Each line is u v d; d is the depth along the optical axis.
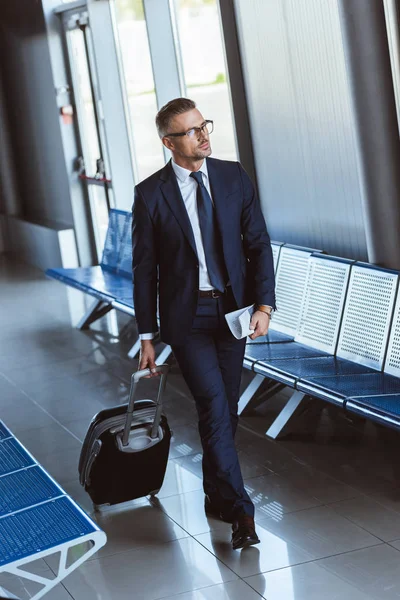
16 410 5.43
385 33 4.23
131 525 3.70
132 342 6.74
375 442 4.38
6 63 10.49
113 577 3.28
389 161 4.38
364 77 4.28
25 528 2.76
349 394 3.82
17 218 10.70
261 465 4.23
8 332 7.40
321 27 5.00
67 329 7.31
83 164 9.24
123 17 7.57
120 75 7.90
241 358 3.55
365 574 3.14
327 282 4.71
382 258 4.54
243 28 5.73
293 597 3.03
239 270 3.37
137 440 3.69
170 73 7.00
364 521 3.55
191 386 3.44
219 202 3.32
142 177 8.04
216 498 3.59
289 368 4.33
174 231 3.32
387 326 4.22
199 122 3.22
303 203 5.60
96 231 9.40
